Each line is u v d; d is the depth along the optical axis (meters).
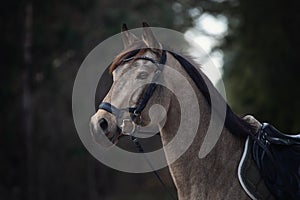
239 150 4.93
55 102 22.09
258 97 19.09
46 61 20.00
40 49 19.72
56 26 20.03
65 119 22.16
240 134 4.93
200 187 4.83
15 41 19.23
